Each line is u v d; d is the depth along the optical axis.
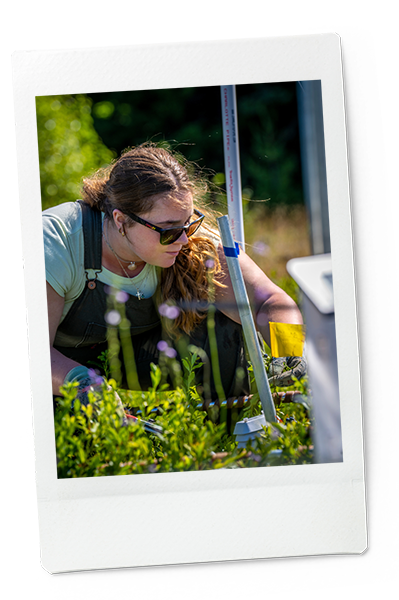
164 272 2.37
